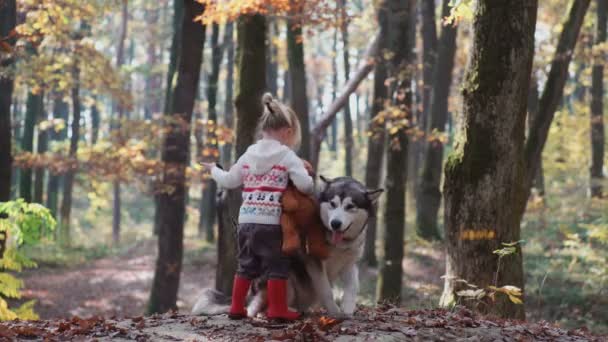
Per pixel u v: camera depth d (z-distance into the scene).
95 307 16.89
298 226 4.76
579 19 9.62
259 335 4.39
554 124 27.69
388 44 15.17
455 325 4.96
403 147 13.40
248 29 10.44
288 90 32.69
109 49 51.00
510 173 7.10
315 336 4.27
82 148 18.20
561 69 9.50
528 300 13.71
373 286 16.69
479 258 7.10
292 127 4.89
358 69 14.93
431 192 20.44
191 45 14.27
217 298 5.77
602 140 22.78
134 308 17.05
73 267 22.80
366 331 4.51
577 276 14.77
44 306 16.62
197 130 14.84
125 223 42.88
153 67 36.25
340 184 4.78
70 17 16.64
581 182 26.02
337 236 4.64
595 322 12.42
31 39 11.21
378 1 17.70
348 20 12.60
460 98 7.34
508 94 7.02
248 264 4.85
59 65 17.97
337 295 11.91
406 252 19.20
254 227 4.70
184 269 21.80
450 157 7.33
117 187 34.47
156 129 15.23
